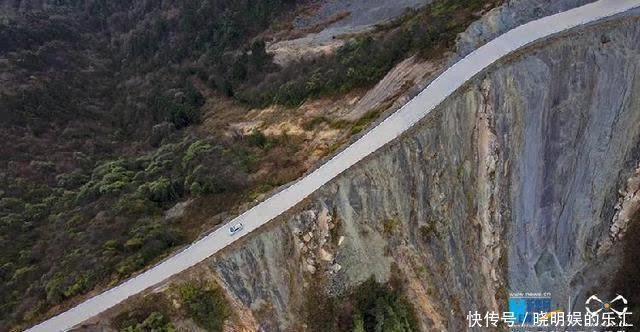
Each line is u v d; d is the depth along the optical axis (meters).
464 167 46.94
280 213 43.88
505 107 46.72
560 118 47.72
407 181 45.50
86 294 43.09
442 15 56.50
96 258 45.00
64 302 43.09
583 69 47.44
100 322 40.84
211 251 42.91
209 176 49.84
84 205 53.75
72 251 46.81
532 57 47.34
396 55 53.84
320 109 55.19
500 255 48.09
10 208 54.44
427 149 45.59
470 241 47.50
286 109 59.50
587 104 47.84
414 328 45.50
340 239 44.50
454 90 46.47
